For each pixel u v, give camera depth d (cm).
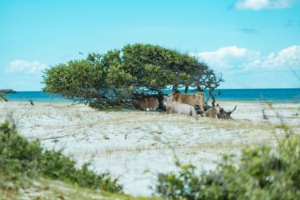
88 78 3528
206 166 1175
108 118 2709
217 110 3103
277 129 2138
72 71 3538
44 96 11950
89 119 2653
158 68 3525
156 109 3722
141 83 3619
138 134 2002
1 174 730
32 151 820
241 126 2272
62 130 2128
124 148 1594
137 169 1167
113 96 3694
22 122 2339
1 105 4153
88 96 3603
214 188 606
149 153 1450
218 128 2166
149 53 3691
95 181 865
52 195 704
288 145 639
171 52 3709
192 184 646
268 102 696
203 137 1905
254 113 4088
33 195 691
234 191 589
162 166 1208
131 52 3709
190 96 3356
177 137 1919
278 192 573
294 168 602
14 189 694
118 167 1202
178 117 2750
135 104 3688
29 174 764
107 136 1944
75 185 803
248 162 615
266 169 600
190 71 3659
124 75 3431
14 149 803
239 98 9769
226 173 620
